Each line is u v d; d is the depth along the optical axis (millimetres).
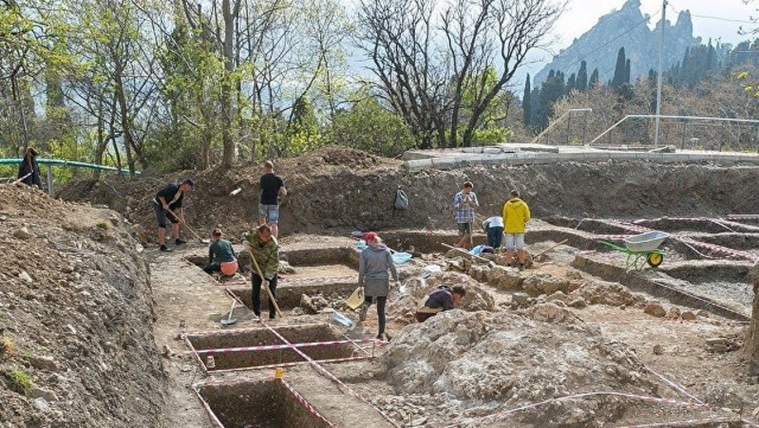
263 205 14844
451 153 21922
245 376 8055
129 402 5816
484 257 14906
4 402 4219
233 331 9586
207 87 19016
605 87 67875
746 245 17781
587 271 14625
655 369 8297
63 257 7242
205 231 16422
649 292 13008
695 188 22359
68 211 9852
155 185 17859
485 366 7277
